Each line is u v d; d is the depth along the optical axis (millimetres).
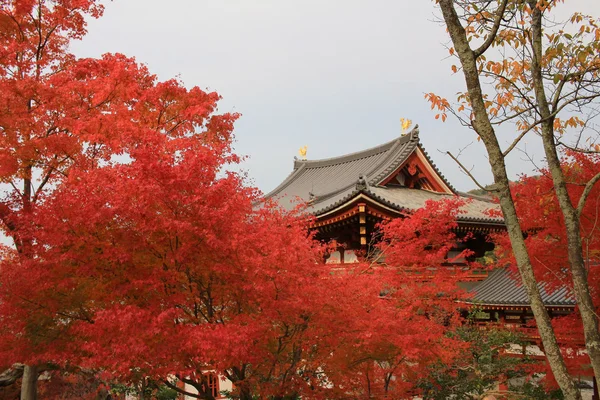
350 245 25359
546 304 20125
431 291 16531
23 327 11195
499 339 20281
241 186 11203
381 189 28609
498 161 9711
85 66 16031
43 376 24281
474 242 27609
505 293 23172
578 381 18609
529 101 10789
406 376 16359
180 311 10641
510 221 9547
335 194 31781
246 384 12000
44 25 16891
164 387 27047
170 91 15438
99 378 22984
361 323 11680
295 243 11016
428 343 14102
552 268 14609
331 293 11500
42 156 14953
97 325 10039
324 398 12531
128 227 10461
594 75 10594
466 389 19078
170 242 10414
